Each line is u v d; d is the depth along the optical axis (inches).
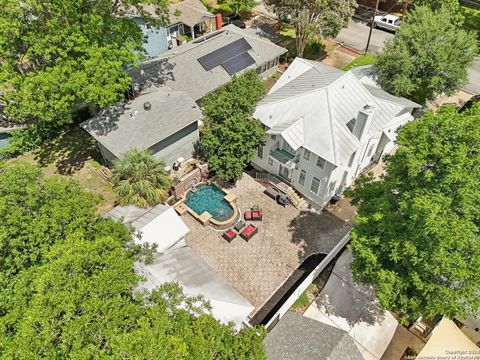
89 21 1043.9
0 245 627.8
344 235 1061.1
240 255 1008.9
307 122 1069.1
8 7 955.3
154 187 1069.1
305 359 696.4
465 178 617.9
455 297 655.1
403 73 1283.2
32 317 532.7
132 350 499.5
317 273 940.0
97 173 1218.0
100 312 565.3
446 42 1277.1
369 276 767.7
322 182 1069.1
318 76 1218.0
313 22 1581.0
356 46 1865.2
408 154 690.2
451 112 724.7
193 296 740.7
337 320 866.8
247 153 1114.7
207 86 1396.4
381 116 1130.0
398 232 717.3
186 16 1828.2
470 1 2127.2
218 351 596.1
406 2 1932.8
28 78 987.3
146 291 649.6
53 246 658.8
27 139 1273.4
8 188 692.1
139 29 1183.6
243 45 1560.0
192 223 1093.1
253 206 1137.4
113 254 645.9
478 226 673.0
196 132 1246.3
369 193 858.8
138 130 1123.3
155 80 1355.8
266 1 1594.5
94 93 1009.5
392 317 872.3
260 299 913.5
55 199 738.2
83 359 490.0
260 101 1208.8
